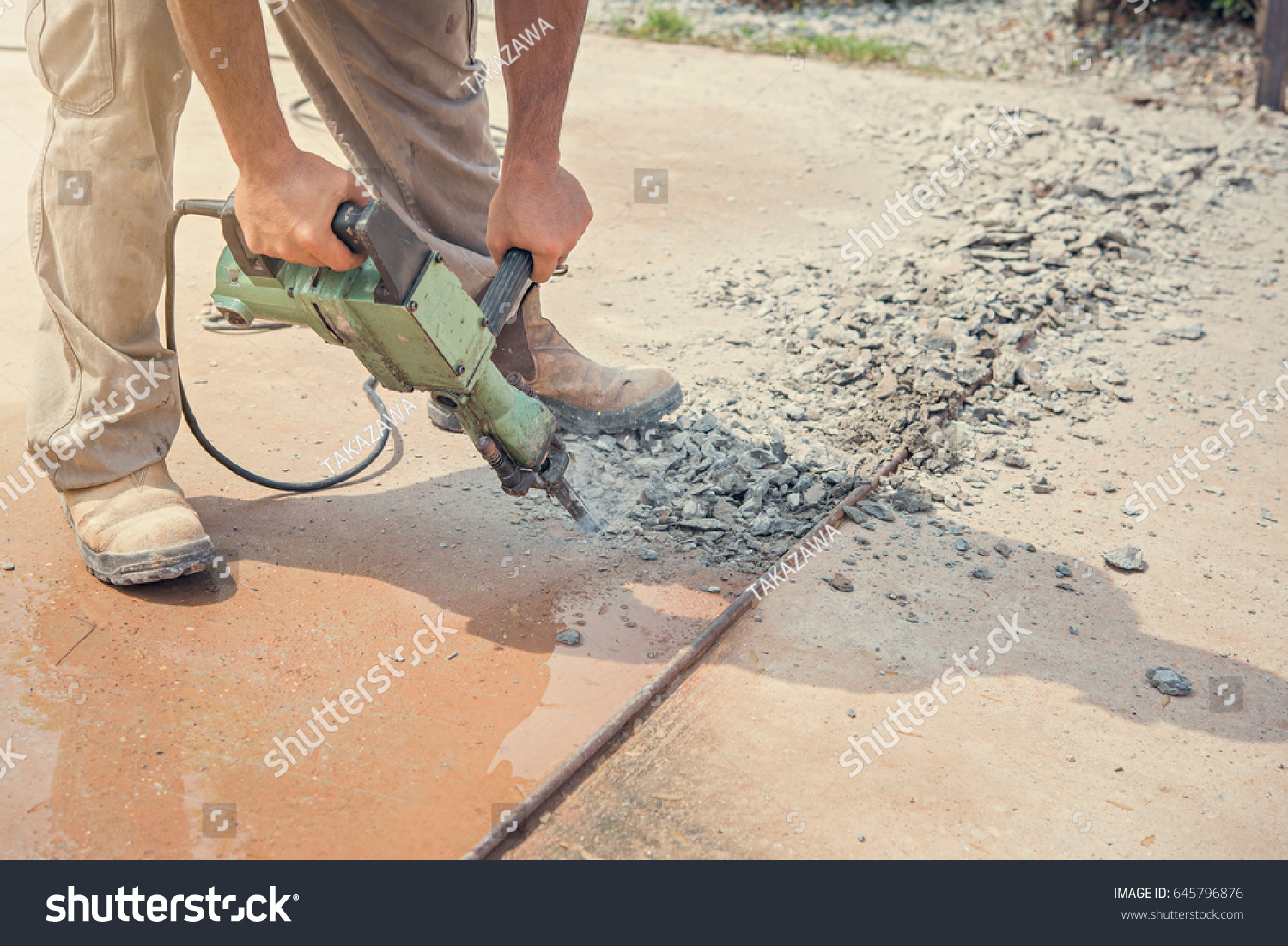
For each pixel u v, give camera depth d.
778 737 1.89
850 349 3.34
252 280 1.86
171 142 2.18
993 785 1.80
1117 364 3.37
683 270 4.00
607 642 2.12
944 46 7.68
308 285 1.75
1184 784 1.82
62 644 2.03
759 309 3.69
